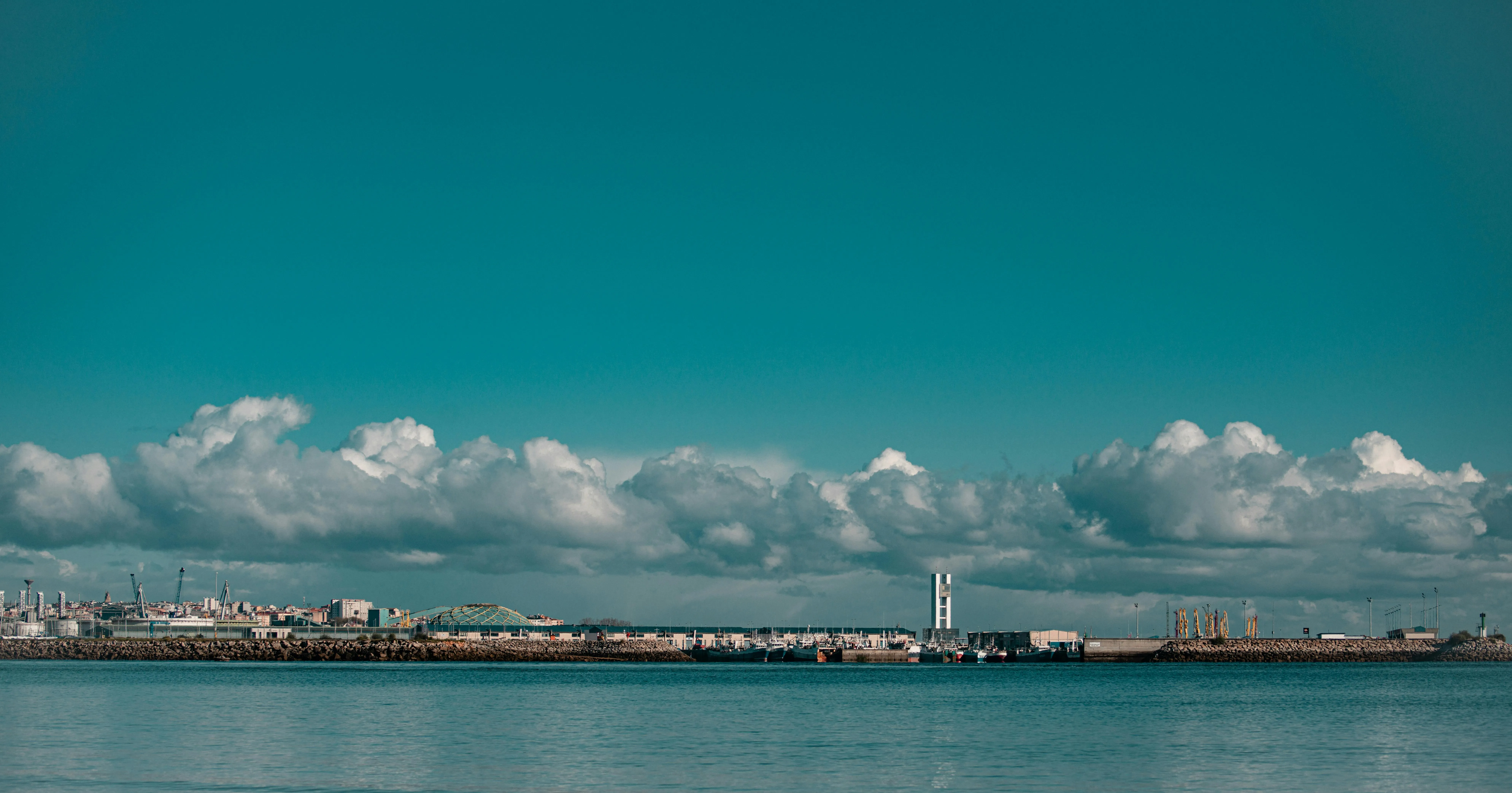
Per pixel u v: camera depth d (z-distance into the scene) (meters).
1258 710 162.88
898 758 103.19
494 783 87.00
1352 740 119.56
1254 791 85.44
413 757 101.62
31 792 81.06
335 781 87.00
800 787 86.00
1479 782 89.75
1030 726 136.38
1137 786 87.44
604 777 90.31
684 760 101.06
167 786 83.62
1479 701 183.75
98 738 115.75
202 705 160.88
